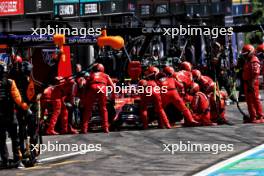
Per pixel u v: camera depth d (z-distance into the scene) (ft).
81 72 154.71
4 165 112.78
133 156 120.26
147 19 310.24
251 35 373.20
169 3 320.91
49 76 158.51
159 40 209.36
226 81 224.53
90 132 162.91
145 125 164.04
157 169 105.19
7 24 228.84
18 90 112.68
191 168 104.99
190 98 169.78
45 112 163.12
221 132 150.82
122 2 286.66
